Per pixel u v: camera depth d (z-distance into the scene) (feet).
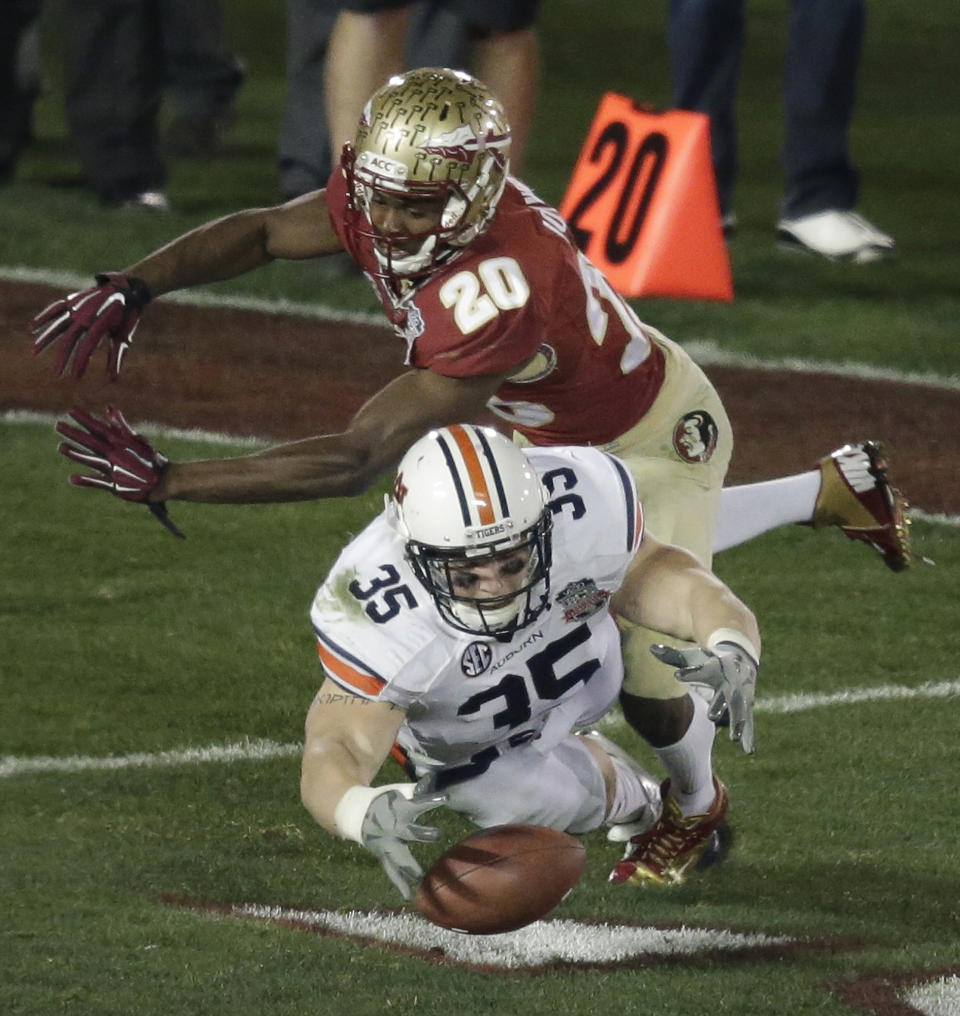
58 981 43.04
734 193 139.44
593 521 41.83
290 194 121.08
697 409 49.19
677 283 110.73
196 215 124.26
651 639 47.11
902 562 57.82
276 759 59.11
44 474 83.97
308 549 77.46
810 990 43.06
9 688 64.28
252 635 69.05
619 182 113.50
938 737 60.75
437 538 38.96
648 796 50.96
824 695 64.34
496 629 40.14
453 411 43.45
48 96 162.91
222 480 41.98
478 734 43.04
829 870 51.29
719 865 51.75
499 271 43.29
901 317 109.40
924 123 168.96
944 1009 42.06
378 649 40.01
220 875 50.26
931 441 90.38
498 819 45.91
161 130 148.87
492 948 45.91
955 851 52.49
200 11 137.39
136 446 41.70
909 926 47.39
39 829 53.47
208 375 97.25
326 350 102.27
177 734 61.00
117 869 50.52
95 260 113.80
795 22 120.57
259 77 173.27
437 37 106.93
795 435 90.22
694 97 119.85
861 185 144.25
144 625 69.67
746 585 74.59
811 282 115.96
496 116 43.16
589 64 184.85
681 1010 42.04
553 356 45.50
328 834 53.47
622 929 47.26
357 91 87.35
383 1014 41.63
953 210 137.18
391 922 47.32
